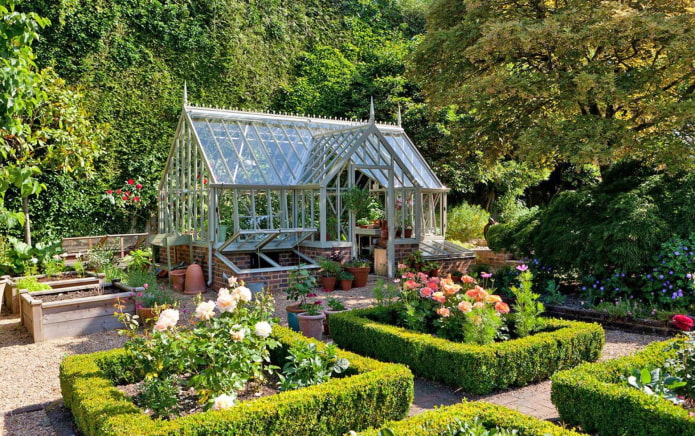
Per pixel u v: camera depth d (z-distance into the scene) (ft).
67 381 15.62
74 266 38.14
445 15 42.70
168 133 63.93
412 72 43.57
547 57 36.99
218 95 70.49
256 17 77.41
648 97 31.19
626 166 34.09
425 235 49.65
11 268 36.94
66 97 41.19
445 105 40.60
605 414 13.15
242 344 14.99
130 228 60.18
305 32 84.99
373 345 21.26
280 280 37.88
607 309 27.14
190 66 68.18
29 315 26.61
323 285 38.47
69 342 25.11
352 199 42.27
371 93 71.67
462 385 17.53
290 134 48.88
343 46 88.43
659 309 27.02
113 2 60.44
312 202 42.42
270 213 41.60
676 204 29.30
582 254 30.55
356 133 44.88
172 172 46.52
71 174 55.31
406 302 22.94
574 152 31.14
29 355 23.07
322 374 15.28
